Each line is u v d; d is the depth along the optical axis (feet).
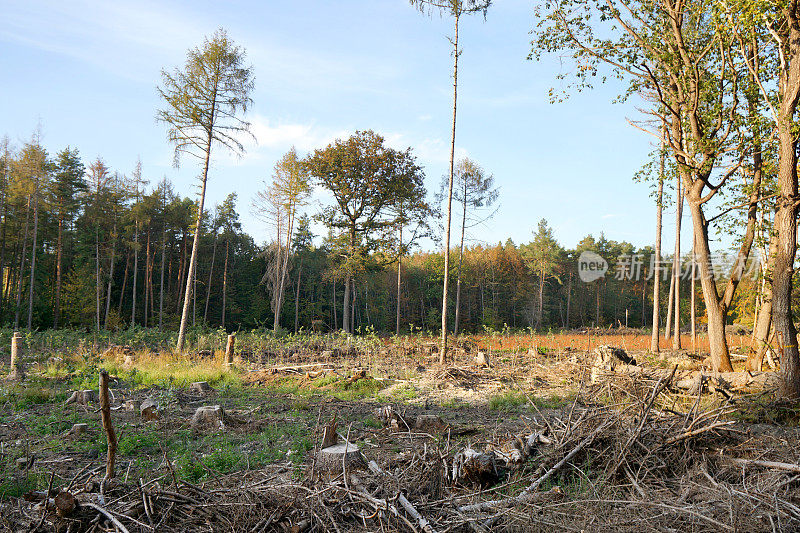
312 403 38.86
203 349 72.64
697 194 45.52
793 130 32.94
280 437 26.86
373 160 123.54
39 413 32.35
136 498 15.23
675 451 19.47
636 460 18.57
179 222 172.76
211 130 75.77
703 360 59.67
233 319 179.93
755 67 39.40
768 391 30.50
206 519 14.57
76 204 147.13
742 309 76.38
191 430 27.91
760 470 18.30
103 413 16.15
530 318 191.83
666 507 14.76
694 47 44.27
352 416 33.35
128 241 149.07
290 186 124.26
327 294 206.39
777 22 37.55
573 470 18.72
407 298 207.10
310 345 79.46
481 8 61.46
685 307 149.07
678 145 45.65
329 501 15.43
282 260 140.46
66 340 77.92
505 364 63.41
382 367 59.52
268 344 79.36
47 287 148.66
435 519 14.60
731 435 21.22
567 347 81.15
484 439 25.61
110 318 135.33
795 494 15.55
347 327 125.18
